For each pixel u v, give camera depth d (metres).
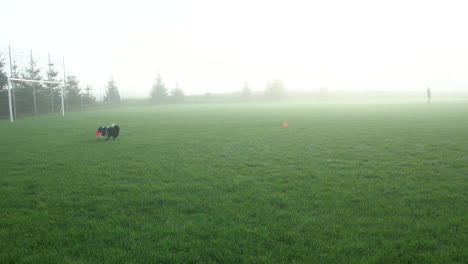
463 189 5.27
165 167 7.25
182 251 3.35
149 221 4.15
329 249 3.34
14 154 9.06
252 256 3.22
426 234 3.64
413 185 5.54
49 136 13.29
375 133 12.64
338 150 9.14
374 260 3.11
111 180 6.18
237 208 4.58
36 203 4.93
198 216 4.30
